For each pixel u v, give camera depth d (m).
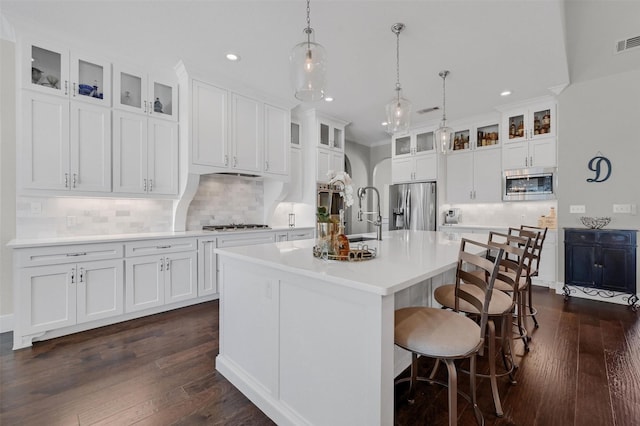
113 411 1.63
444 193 5.30
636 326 2.79
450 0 2.14
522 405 1.68
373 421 1.17
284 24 2.44
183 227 3.62
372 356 1.17
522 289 2.25
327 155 4.87
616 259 3.38
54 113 2.63
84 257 2.61
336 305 1.31
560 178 3.91
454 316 1.51
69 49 2.70
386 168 7.36
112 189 2.95
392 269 1.42
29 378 1.93
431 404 1.70
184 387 1.86
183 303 3.31
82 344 2.40
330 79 3.45
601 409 1.64
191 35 2.62
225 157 3.60
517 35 2.57
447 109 4.49
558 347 2.37
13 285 2.50
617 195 3.54
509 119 4.52
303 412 1.46
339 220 1.80
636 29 2.87
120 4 2.21
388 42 2.68
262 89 3.82
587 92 3.71
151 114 3.21
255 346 1.76
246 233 3.80
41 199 2.79
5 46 2.61
